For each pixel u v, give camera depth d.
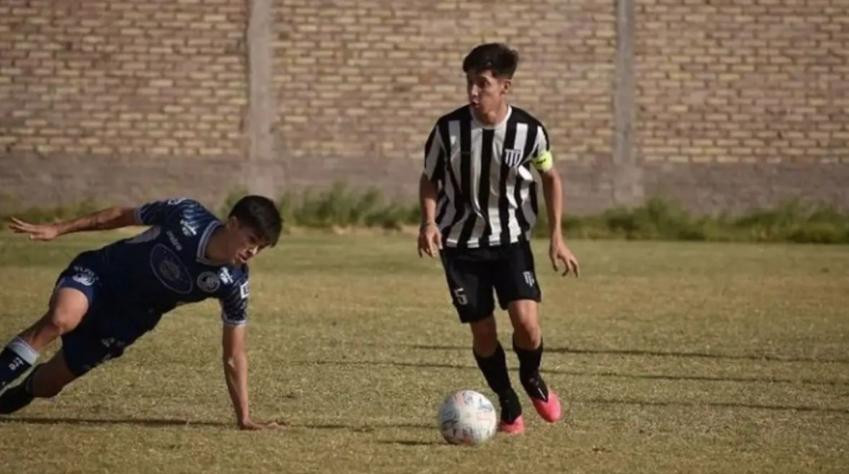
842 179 58.44
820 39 58.12
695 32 58.19
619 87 58.25
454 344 30.64
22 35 57.16
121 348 20.97
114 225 20.50
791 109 58.41
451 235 21.34
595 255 50.78
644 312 36.69
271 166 57.97
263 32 57.72
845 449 20.55
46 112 57.47
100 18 57.34
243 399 21.14
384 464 18.84
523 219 21.45
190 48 57.59
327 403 23.75
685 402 24.41
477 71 20.84
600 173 58.34
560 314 36.12
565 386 25.84
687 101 58.34
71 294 20.28
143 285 20.45
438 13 57.81
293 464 18.77
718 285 42.66
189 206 20.41
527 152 21.08
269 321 34.00
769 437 21.38
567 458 19.48
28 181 57.50
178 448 19.70
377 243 53.38
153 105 57.66
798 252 52.94
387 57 57.88
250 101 57.78
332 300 38.09
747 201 58.53
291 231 56.28
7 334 31.00
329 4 57.72
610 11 58.12
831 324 34.94
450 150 21.03
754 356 29.81
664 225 57.50
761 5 58.12
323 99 57.97
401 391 24.97
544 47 58.09
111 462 18.77
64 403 23.25
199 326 32.69
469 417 20.12
